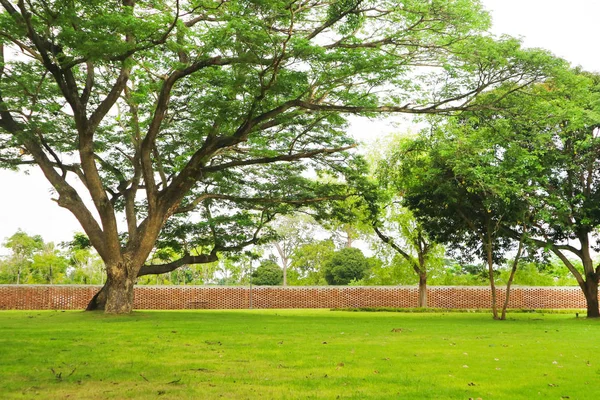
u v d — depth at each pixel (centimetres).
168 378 800
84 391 702
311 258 5931
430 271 4075
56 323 1839
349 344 1254
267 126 2105
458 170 2227
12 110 2122
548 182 2475
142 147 2159
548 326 1967
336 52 1764
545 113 2114
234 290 4038
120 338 1361
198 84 2142
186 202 2769
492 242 2691
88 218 2217
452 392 707
